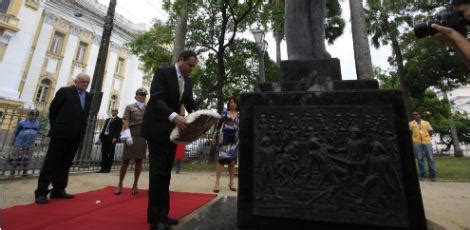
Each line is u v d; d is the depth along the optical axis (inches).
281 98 93.3
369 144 82.6
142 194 185.8
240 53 526.3
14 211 132.6
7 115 245.1
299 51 113.9
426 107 922.7
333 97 89.0
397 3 667.4
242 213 89.0
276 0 499.8
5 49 721.0
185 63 126.0
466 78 638.5
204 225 96.8
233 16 490.3
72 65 892.0
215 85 519.8
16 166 241.3
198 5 455.5
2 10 715.4
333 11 735.1
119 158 388.8
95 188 215.0
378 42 821.9
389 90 85.3
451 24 73.2
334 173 82.8
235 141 213.2
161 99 115.5
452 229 120.5
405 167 80.6
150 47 531.5
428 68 647.1
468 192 227.5
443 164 556.7
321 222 82.4
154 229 108.3
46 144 270.1
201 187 236.5
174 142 112.2
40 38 818.2
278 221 85.7
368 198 79.4
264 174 88.1
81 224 115.3
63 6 868.6
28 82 787.4
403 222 76.3
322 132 86.8
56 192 167.5
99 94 374.3
